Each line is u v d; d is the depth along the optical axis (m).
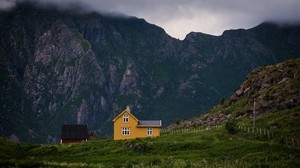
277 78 183.50
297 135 112.94
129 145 118.38
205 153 104.62
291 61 194.75
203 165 89.12
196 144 113.19
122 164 94.12
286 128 121.31
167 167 89.19
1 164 82.31
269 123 129.75
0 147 117.38
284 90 164.38
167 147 113.44
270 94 167.50
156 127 147.12
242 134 124.38
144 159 101.88
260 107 160.88
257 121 137.75
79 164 89.62
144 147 114.12
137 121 147.38
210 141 117.19
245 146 105.38
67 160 105.81
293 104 149.75
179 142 115.44
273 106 156.88
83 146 122.88
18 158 103.44
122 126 147.50
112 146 120.38
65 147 123.62
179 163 90.94
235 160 93.00
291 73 180.50
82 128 179.38
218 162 92.38
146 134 147.00
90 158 109.19
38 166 83.69
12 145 125.75
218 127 146.00
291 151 99.06
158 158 100.81
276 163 88.56
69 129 178.38
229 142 112.19
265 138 116.81
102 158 107.88
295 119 127.00
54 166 84.06
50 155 117.44
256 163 89.12
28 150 123.69
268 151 99.75
